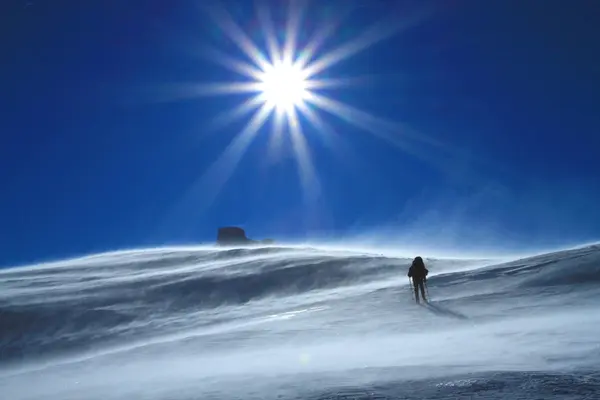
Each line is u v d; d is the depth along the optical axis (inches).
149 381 426.0
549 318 619.5
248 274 1739.7
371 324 709.9
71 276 2282.2
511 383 277.7
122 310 1445.6
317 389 306.0
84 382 495.8
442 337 548.1
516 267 1064.8
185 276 1823.3
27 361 1149.1
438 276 1080.2
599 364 329.7
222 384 361.7
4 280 2218.3
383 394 275.1
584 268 936.3
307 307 1040.2
